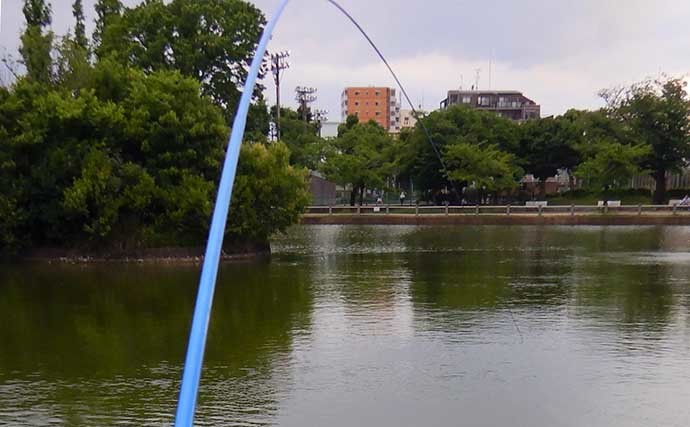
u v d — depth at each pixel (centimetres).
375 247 2391
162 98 1933
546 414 643
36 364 814
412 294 1331
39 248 2002
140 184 1878
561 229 3216
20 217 1891
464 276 1600
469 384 738
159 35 3088
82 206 1828
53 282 1506
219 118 2023
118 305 1206
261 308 1184
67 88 1986
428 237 2822
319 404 668
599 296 1301
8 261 1944
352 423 614
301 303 1234
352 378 758
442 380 752
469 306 1198
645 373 778
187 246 1997
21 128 1884
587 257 2008
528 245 2422
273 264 1872
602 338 950
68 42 2186
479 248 2325
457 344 918
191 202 1891
